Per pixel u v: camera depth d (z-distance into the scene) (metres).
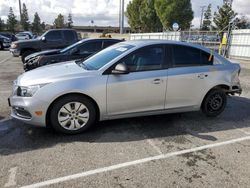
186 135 4.66
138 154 3.92
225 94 5.58
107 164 3.62
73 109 4.43
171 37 24.55
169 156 3.88
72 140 4.32
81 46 8.78
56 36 13.81
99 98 4.47
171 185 3.18
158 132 4.75
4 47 25.30
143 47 4.77
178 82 4.92
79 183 3.18
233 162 3.76
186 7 39.25
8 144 4.14
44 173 3.36
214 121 5.40
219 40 18.55
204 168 3.58
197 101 5.23
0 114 5.49
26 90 4.28
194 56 5.18
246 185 3.22
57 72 4.57
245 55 16.88
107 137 4.47
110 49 5.30
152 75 4.71
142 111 4.82
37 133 4.55
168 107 4.99
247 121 5.46
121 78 4.54
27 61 9.41
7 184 3.12
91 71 4.52
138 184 3.18
